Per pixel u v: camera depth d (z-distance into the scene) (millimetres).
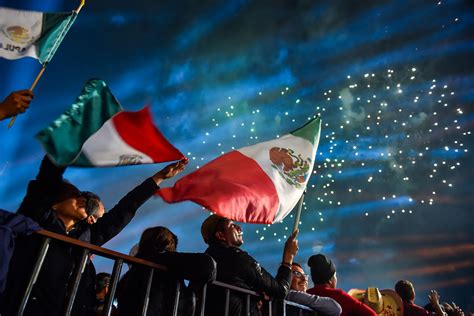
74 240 2367
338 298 3863
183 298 2943
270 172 3475
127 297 2844
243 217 3191
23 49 3398
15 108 2375
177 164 3402
